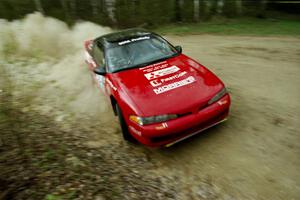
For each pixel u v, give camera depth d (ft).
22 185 10.18
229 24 45.75
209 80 13.21
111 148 13.50
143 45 16.48
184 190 10.31
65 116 17.12
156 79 13.55
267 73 19.86
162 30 45.83
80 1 57.93
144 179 11.05
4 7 52.60
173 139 12.09
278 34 33.04
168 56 15.83
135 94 12.76
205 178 10.79
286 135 12.36
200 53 27.61
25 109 18.25
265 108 14.87
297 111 14.15
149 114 11.75
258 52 25.59
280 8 55.72
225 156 11.77
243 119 14.10
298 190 9.48
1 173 10.87
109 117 16.61
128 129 13.41
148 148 13.26
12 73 24.64
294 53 23.93
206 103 12.16
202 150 12.44
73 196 9.66
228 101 12.82
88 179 10.76
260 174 10.46
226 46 29.37
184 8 53.88
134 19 53.36
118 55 16.03
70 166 11.58
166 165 11.91
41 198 9.53
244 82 18.75
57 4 57.88
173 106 11.85
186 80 13.17
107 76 15.17
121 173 11.38
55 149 13.01
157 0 55.36
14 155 12.29
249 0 58.59
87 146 13.57
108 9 53.42
